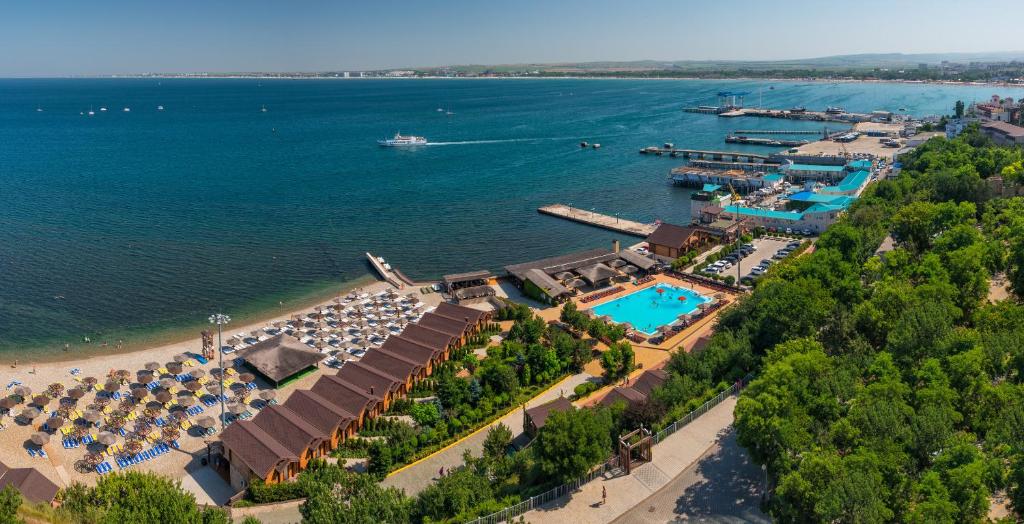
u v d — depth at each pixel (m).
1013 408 76.38
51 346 140.50
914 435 72.25
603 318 145.38
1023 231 138.50
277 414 101.25
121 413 111.38
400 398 115.81
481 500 80.62
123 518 67.44
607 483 83.94
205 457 100.69
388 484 91.62
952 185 197.00
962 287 120.25
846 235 152.25
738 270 168.50
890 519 64.25
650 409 94.00
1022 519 66.50
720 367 110.25
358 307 158.00
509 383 112.75
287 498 88.31
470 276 170.75
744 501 78.62
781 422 74.69
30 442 103.25
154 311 159.62
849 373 86.88
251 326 150.88
